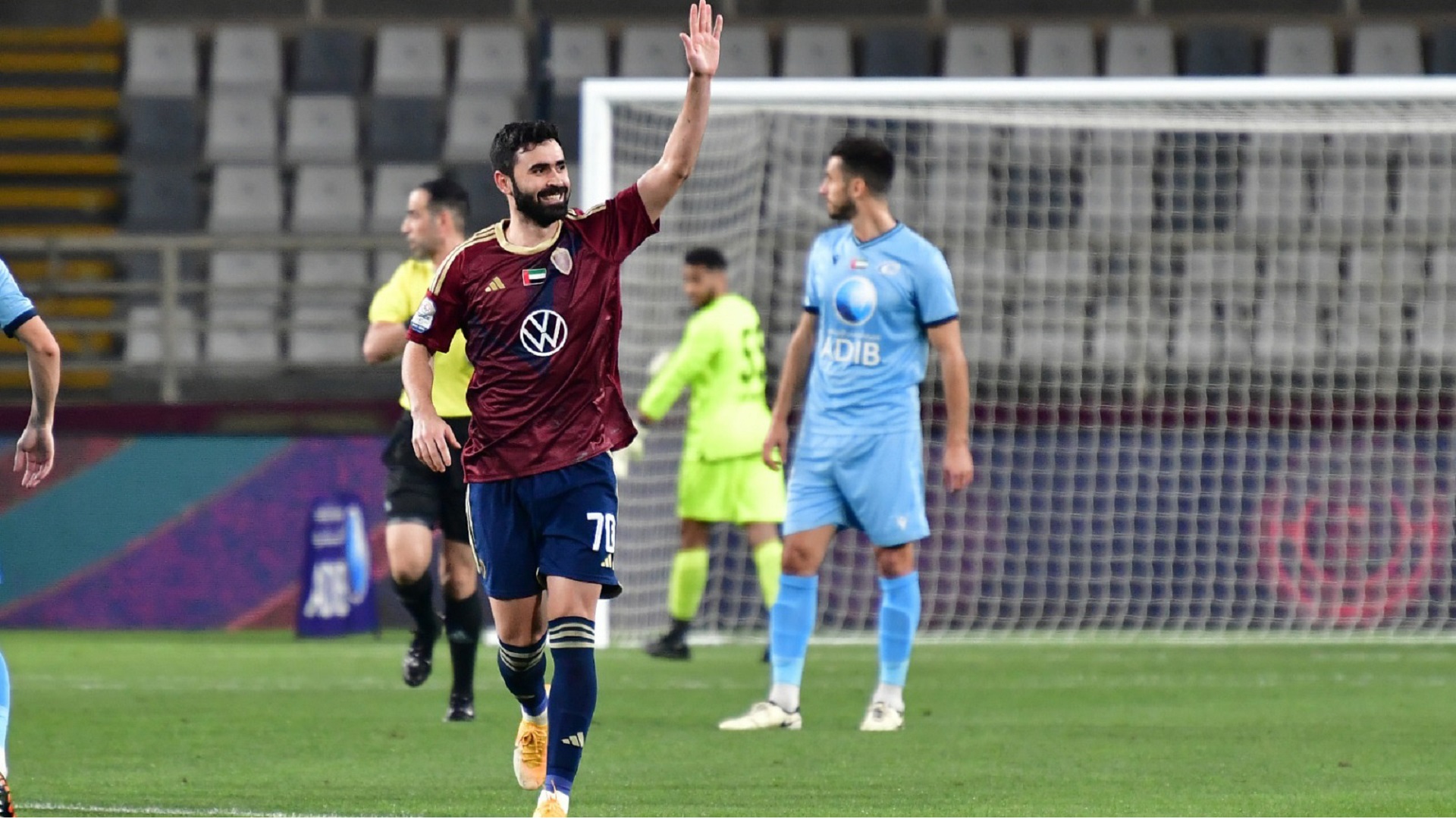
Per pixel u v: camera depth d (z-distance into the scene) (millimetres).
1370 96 36750
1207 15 65500
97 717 26766
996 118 41844
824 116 52312
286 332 58156
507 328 15938
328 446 43969
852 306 24547
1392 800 18422
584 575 15984
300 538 43938
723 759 21891
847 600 44812
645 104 42344
